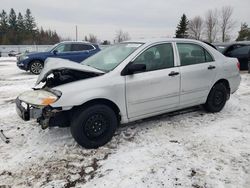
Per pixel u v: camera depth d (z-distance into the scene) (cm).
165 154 342
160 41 418
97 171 306
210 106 493
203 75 458
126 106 374
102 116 356
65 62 372
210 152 346
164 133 408
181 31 6309
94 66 405
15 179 292
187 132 412
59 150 355
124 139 388
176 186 277
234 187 274
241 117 485
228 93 522
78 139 346
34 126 444
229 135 401
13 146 371
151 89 391
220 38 6194
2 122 469
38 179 292
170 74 409
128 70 371
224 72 495
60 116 348
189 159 329
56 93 333
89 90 340
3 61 2150
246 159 328
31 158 336
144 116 402
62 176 297
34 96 350
